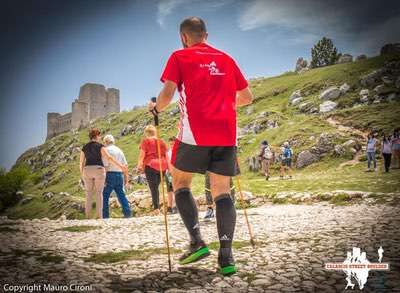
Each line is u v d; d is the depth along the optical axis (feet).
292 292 10.49
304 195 38.11
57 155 384.27
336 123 133.80
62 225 24.50
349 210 27.02
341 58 307.99
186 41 13.37
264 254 14.48
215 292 10.57
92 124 424.05
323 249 14.94
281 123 187.73
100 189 29.96
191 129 11.97
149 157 30.25
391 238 16.28
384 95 175.63
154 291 10.71
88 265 13.60
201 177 88.94
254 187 53.62
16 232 21.31
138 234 20.54
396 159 83.82
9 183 262.47
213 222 25.44
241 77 13.29
